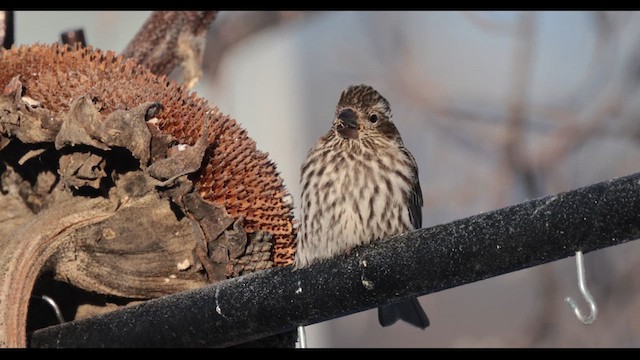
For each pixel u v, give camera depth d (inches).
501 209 314.2
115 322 357.4
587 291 301.3
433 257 321.4
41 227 379.6
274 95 878.4
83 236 380.8
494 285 813.2
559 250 304.0
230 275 379.6
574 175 816.9
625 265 781.3
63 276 381.4
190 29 554.6
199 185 382.9
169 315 351.9
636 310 772.6
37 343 364.8
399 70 872.9
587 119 825.5
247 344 413.4
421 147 840.9
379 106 448.8
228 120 396.2
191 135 387.5
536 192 814.5
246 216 388.5
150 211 379.6
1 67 395.2
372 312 821.2
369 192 433.1
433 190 817.5
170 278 382.0
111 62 401.7
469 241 315.6
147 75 400.8
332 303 337.4
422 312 446.3
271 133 869.8
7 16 508.7
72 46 419.8
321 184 435.5
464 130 839.1
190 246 379.6
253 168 394.0
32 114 378.0
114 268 381.7
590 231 299.4
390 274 328.8
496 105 843.4
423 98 851.4
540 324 785.6
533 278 808.3
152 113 372.2
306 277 340.5
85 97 372.2
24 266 374.6
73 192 384.2
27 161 398.0
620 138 822.5
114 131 368.2
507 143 819.4
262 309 343.9
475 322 812.0
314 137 874.1
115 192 382.9
